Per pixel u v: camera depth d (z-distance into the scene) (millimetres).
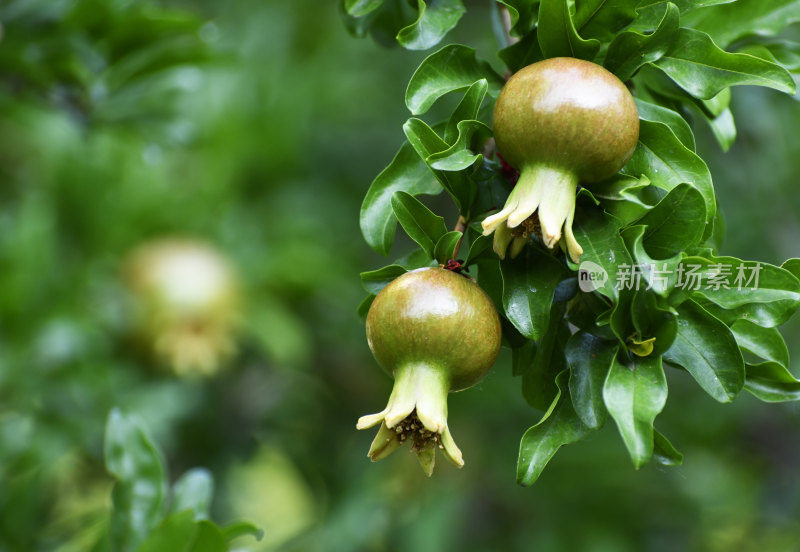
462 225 2223
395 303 2066
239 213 5844
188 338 5324
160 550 2699
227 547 2725
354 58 6805
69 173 5445
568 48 2182
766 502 6922
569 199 2023
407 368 2070
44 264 5129
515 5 2258
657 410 1914
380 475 6070
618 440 5867
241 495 6586
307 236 5891
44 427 4969
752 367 2156
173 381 5449
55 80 4441
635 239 1985
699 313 2080
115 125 4645
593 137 1992
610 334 2111
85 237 5477
